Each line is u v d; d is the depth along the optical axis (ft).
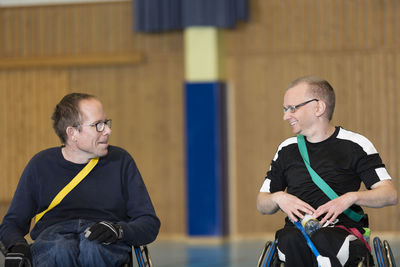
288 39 36.40
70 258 11.58
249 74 36.70
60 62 37.68
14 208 12.59
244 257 27.94
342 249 11.29
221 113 35.65
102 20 37.83
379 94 35.29
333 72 35.81
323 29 36.01
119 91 37.81
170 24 35.27
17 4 38.34
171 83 37.37
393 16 35.29
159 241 35.58
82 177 12.70
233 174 36.81
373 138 35.24
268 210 12.69
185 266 25.44
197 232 35.45
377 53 35.40
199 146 35.47
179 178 37.14
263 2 36.63
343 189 12.44
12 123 38.11
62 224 12.38
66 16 38.04
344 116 35.58
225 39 36.94
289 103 12.87
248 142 36.65
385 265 11.14
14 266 11.14
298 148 13.01
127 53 37.37
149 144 37.47
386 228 34.65
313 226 11.55
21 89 38.11
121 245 11.95
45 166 12.82
